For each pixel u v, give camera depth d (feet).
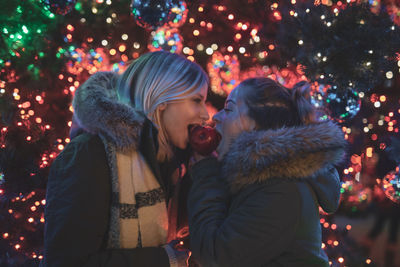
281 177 4.25
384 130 11.16
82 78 9.68
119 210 4.43
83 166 4.28
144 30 9.47
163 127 5.03
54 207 4.25
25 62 8.82
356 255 10.91
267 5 8.80
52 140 9.43
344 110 8.06
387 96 10.71
